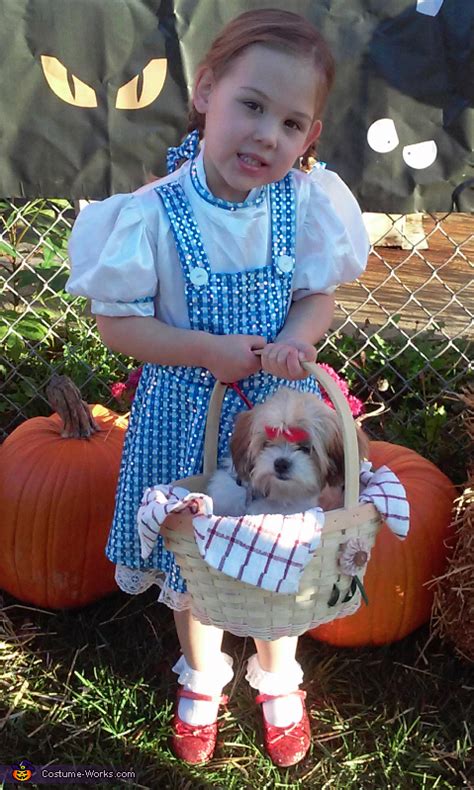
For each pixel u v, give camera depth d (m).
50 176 1.43
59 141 1.41
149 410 1.10
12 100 1.39
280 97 0.96
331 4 1.35
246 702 1.22
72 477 1.31
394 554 1.23
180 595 1.09
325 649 1.31
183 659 1.22
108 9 1.35
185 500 0.89
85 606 1.39
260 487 0.95
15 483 1.31
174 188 1.06
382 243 3.11
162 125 1.41
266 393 1.08
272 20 0.97
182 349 1.03
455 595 1.22
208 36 1.36
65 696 1.23
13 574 1.33
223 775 1.12
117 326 1.06
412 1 1.35
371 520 0.92
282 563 0.86
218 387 1.02
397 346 1.97
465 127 1.40
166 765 1.13
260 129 0.96
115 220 1.04
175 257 1.05
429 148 1.42
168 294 1.07
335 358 1.92
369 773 1.13
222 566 0.87
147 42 1.37
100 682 1.24
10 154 1.42
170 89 1.39
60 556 1.31
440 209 1.45
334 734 1.18
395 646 1.31
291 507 0.96
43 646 1.31
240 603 0.92
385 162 1.42
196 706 1.16
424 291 2.64
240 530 0.87
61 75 1.38
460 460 1.57
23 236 1.89
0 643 1.31
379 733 1.18
